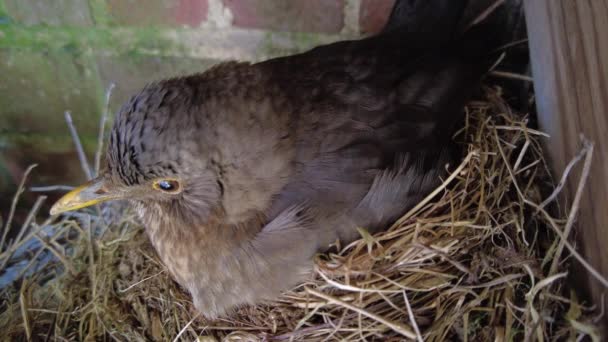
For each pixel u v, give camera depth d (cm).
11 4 25
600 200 16
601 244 16
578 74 16
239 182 19
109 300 25
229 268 21
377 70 21
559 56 18
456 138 23
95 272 26
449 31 24
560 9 17
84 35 26
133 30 26
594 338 16
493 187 21
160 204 21
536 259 19
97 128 30
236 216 20
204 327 22
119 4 25
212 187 19
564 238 17
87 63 27
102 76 28
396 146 20
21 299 25
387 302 19
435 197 21
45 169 32
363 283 19
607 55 15
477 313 19
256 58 26
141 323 24
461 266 19
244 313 22
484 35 24
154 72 27
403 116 21
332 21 25
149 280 24
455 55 23
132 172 19
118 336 24
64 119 30
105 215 30
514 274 19
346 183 20
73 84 28
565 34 17
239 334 21
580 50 16
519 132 21
